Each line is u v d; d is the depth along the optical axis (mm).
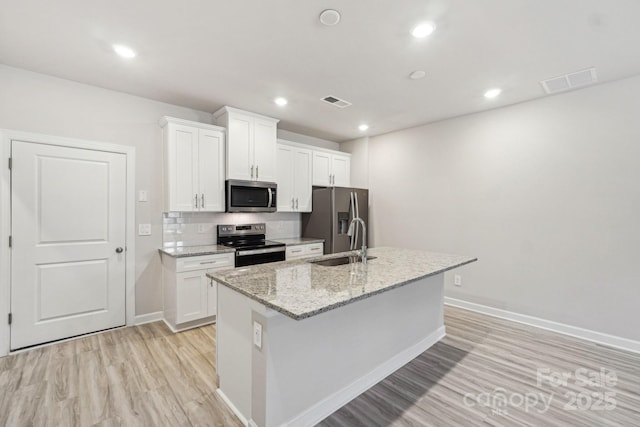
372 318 2203
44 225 2754
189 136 3355
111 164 3100
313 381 1809
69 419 1783
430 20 1952
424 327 2744
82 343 2793
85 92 2951
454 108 3572
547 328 3184
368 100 3336
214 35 2133
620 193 2781
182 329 3105
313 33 2104
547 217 3188
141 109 3285
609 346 2812
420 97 3246
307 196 4605
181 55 2410
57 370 2322
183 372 2307
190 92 3146
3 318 2562
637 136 2693
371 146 4949
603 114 2855
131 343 2801
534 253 3277
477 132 3709
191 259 3117
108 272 3096
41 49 2322
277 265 2346
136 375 2260
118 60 2490
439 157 4070
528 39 2156
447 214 3982
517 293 3396
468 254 3775
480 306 3680
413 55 2393
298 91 3115
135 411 1861
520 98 3246
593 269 2928
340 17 1926
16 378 2211
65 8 1840
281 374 1640
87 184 2967
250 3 1799
